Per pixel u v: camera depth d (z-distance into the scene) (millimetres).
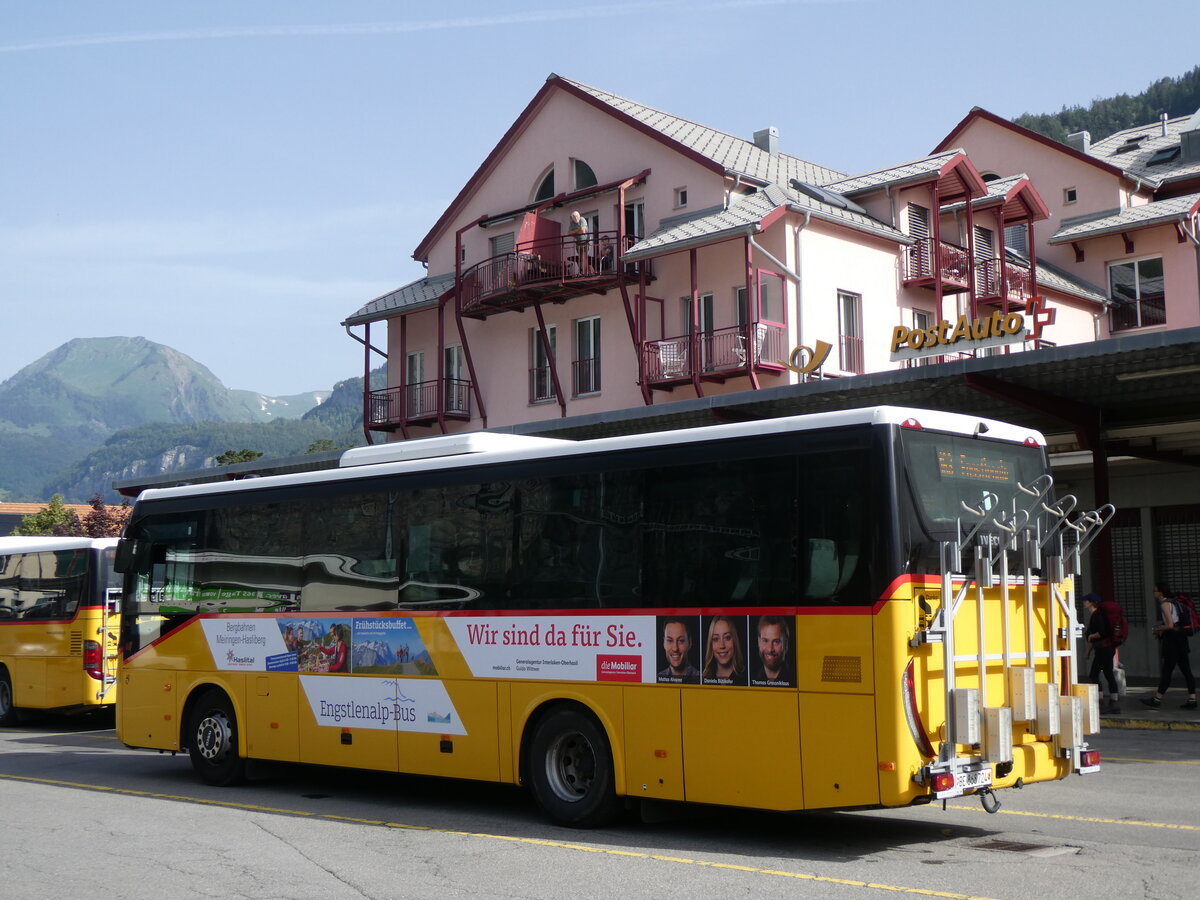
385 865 8617
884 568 8352
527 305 35688
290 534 12648
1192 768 13109
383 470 11875
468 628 10859
